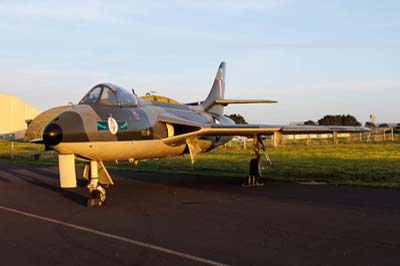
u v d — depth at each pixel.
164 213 9.80
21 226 8.60
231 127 14.59
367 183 14.68
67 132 10.41
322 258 6.04
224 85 22.86
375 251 6.36
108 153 11.62
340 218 8.85
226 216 9.27
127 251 6.53
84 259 6.15
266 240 7.09
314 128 15.75
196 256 6.18
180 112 16.31
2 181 18.08
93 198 11.21
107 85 12.60
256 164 15.09
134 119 12.57
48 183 17.20
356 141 50.19
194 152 15.18
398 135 55.25
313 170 19.41
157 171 20.66
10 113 64.50
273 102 19.30
